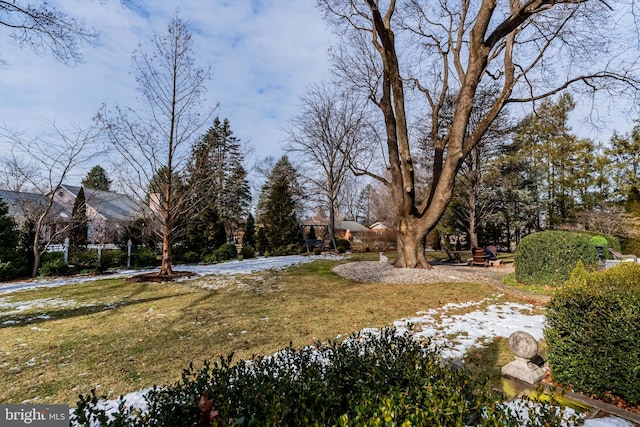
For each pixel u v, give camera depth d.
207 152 11.14
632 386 2.60
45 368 3.70
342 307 6.39
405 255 10.81
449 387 1.72
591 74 9.01
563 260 7.20
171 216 10.70
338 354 2.34
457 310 6.05
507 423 1.42
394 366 2.05
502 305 6.41
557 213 21.89
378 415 1.39
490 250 14.70
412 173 10.43
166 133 10.38
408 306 6.40
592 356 2.81
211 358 3.92
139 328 5.18
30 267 11.66
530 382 3.07
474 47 8.90
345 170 22.14
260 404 1.57
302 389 1.69
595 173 20.86
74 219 13.57
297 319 5.59
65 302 7.07
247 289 8.46
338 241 24.67
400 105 10.38
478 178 20.22
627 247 16.36
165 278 9.98
